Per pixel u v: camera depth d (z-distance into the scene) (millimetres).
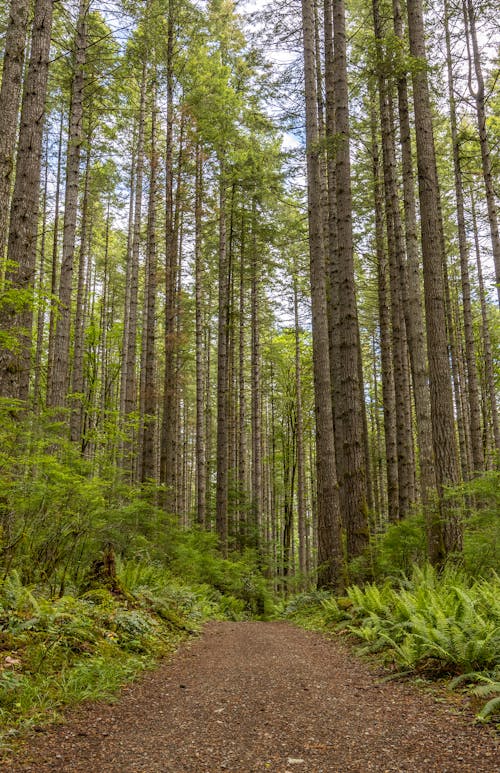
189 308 24906
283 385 36281
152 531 14711
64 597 6531
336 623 9945
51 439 8148
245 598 18062
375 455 33469
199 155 20641
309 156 14094
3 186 8516
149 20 16609
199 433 21781
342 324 13320
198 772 3271
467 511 11297
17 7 9078
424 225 11242
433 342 10992
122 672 5527
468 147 21234
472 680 4949
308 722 4230
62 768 3291
